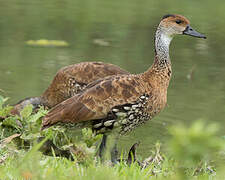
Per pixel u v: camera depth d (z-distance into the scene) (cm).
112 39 2286
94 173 747
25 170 721
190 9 2812
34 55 2005
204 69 1966
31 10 2750
